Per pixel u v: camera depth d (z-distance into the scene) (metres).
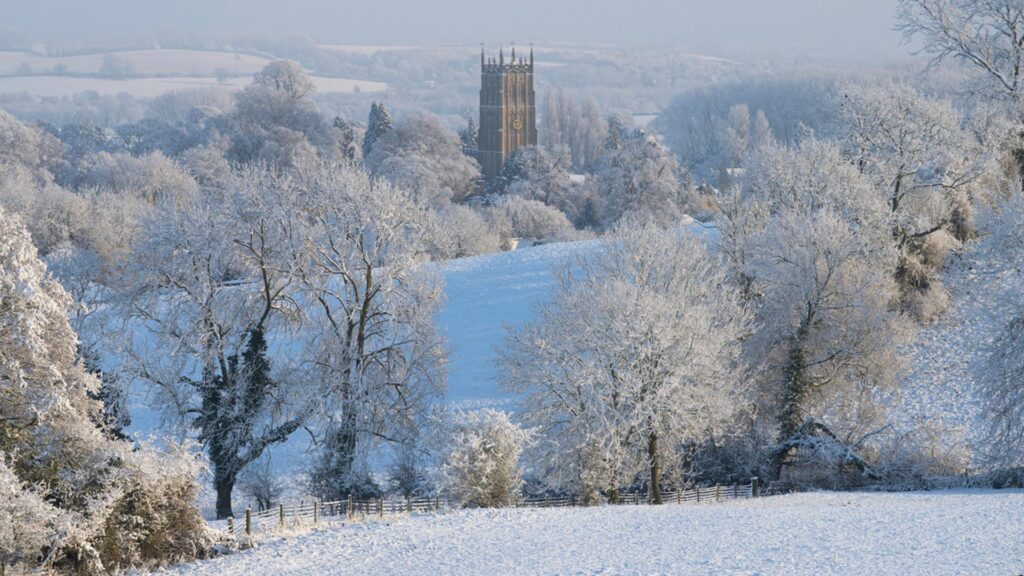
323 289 52.75
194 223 51.59
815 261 56.88
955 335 70.06
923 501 39.66
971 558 26.41
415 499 48.81
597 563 27.61
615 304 50.06
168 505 32.25
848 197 68.25
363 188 54.00
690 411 50.06
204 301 51.16
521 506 43.22
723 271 58.09
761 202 69.62
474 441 42.19
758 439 56.34
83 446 31.44
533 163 197.50
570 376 49.53
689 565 26.72
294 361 53.38
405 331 54.28
